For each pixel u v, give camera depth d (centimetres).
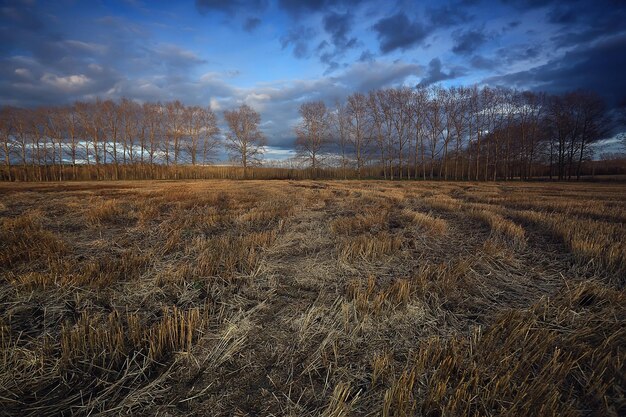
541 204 1176
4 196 1510
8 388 230
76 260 505
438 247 620
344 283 441
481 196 1588
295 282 448
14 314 333
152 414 216
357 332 308
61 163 4622
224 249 566
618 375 239
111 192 1764
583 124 4094
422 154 4478
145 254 533
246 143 5100
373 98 4409
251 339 305
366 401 225
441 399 218
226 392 237
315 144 4947
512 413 202
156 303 370
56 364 252
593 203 1190
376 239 616
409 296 378
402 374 240
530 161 4391
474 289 416
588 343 283
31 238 595
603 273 459
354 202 1312
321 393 235
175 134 4891
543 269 498
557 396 212
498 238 669
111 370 252
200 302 378
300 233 718
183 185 2670
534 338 279
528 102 4275
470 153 4394
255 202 1296
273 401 228
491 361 252
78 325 308
